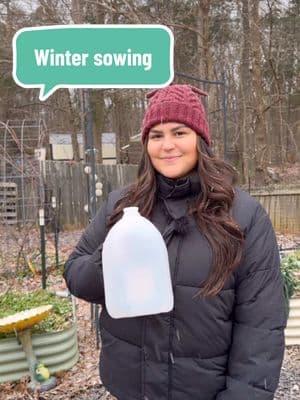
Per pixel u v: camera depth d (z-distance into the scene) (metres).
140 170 1.67
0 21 14.77
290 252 6.37
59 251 8.48
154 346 1.53
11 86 17.08
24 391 3.43
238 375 1.48
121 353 1.59
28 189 7.20
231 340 1.53
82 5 12.25
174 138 1.58
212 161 1.60
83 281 1.58
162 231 1.55
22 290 5.88
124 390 1.60
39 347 3.60
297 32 15.48
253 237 1.53
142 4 13.34
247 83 15.55
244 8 14.51
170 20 12.98
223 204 1.54
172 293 1.47
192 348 1.50
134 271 1.43
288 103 19.70
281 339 1.50
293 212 10.30
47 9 12.90
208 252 1.49
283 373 3.57
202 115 1.61
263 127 14.09
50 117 18.08
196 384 1.51
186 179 1.57
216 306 1.48
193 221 1.53
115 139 19.75
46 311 3.49
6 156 6.57
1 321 3.35
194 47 14.97
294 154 19.75
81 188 12.19
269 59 13.92
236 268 1.49
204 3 12.90
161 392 1.54
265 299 1.49
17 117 17.05
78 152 16.44
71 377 3.64
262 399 1.45
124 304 1.43
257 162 14.08
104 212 1.75
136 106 19.17
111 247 1.44
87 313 4.93
